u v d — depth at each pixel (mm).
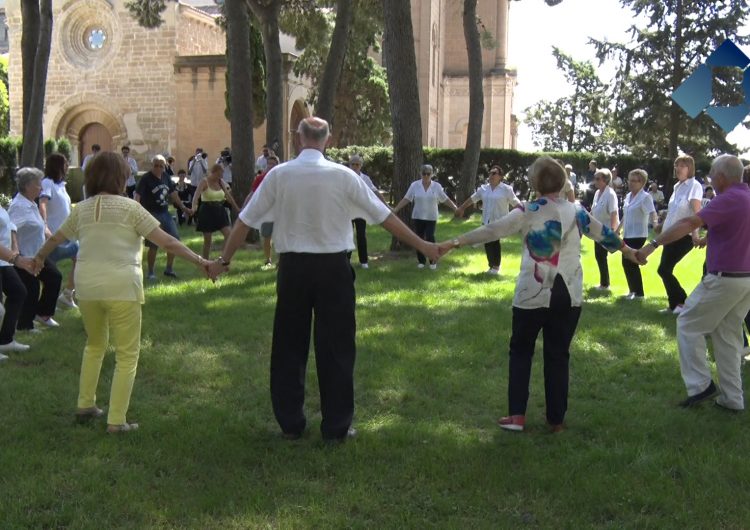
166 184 11289
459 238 4938
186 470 4375
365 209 4738
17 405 5520
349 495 4035
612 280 12258
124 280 4844
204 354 7086
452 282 11406
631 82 37188
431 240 12898
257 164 19672
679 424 5262
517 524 3783
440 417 5434
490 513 3893
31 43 15562
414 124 14570
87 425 5113
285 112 33906
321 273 4656
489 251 12406
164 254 14375
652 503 3992
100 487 4090
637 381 6473
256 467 4477
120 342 4961
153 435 4953
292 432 4887
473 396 5895
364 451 4648
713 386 5680
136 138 34344
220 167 12148
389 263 13633
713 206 5332
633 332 8258
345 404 4801
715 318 5566
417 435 4984
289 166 4648
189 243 15992
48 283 8000
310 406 5648
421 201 12797
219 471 4371
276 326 4863
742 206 5320
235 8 15812
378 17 22484
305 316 4820
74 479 4207
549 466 4461
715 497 4043
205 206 12133
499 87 52875
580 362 6988
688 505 3979
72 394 5816
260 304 9438
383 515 3854
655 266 13875
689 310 5699
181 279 11516
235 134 16125
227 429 5059
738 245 5375
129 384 4953
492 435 5066
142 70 34031
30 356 6871
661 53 36125
